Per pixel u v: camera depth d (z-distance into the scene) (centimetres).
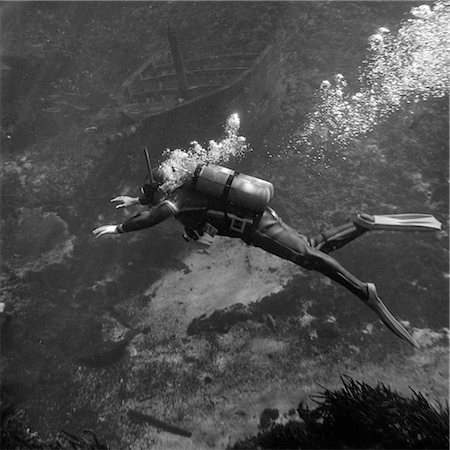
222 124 768
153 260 719
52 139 1016
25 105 1099
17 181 917
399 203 708
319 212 718
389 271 627
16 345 641
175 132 764
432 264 623
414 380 518
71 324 661
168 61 1116
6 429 521
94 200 827
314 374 544
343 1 1093
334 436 407
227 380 558
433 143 764
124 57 1249
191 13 1327
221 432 507
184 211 266
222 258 705
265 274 669
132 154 798
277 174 771
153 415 539
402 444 369
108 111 1047
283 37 1002
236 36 1183
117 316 664
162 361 596
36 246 791
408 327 571
